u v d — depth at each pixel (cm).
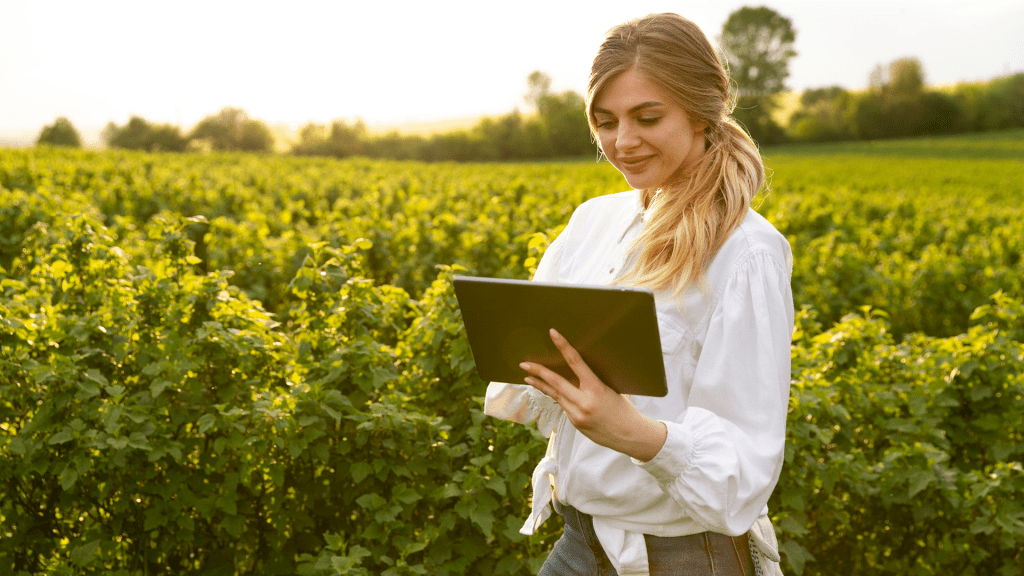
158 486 262
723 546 142
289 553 283
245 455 266
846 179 2795
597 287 117
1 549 266
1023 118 8906
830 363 347
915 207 1384
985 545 309
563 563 160
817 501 302
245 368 276
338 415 259
